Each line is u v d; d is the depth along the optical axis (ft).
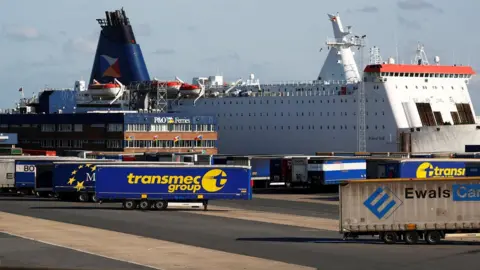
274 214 266.77
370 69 423.64
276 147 458.50
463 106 444.14
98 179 272.31
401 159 321.52
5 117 556.51
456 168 317.01
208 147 489.67
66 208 276.62
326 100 438.81
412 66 428.56
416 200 186.70
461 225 186.70
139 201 275.39
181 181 273.33
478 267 159.12
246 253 175.83
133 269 155.12
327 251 178.81
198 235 205.67
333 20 484.33
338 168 369.50
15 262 162.20
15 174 338.13
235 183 274.57
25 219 238.07
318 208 291.99
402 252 176.86
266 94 469.98
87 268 155.63
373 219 187.21
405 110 421.59
